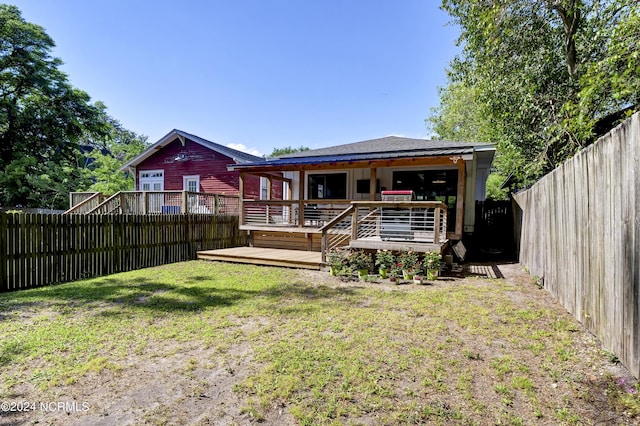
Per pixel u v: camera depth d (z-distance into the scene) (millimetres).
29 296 5234
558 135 6734
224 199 13023
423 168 10242
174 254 9195
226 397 2385
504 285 5805
